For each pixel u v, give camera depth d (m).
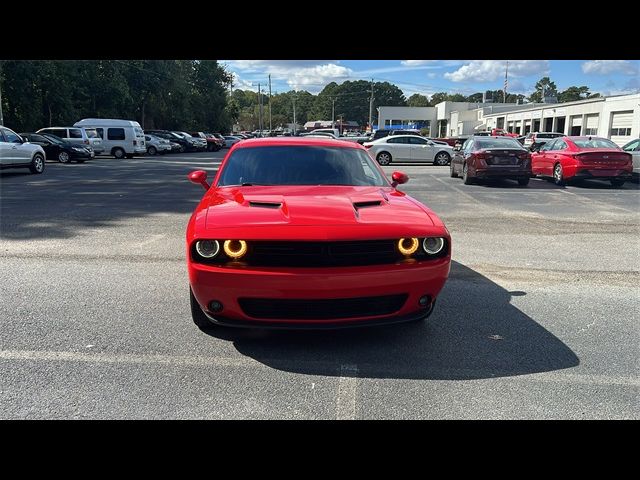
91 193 13.20
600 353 3.93
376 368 3.62
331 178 4.81
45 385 3.30
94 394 3.20
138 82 49.09
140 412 3.02
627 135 35.34
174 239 7.69
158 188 14.52
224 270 3.51
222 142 49.69
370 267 3.56
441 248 3.78
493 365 3.70
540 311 4.84
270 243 3.52
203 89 67.50
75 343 3.95
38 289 5.25
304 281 3.46
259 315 3.61
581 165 14.71
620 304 5.08
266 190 4.46
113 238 7.73
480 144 15.95
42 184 15.36
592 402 3.21
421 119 88.50
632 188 15.14
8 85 33.25
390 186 4.88
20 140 18.20
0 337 4.04
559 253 7.23
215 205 4.07
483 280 5.86
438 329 4.36
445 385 3.39
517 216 10.27
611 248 7.57
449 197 13.07
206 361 3.68
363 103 140.62
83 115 40.97
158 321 4.42
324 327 3.57
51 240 7.54
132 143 31.44
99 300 4.93
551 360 3.80
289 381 3.41
